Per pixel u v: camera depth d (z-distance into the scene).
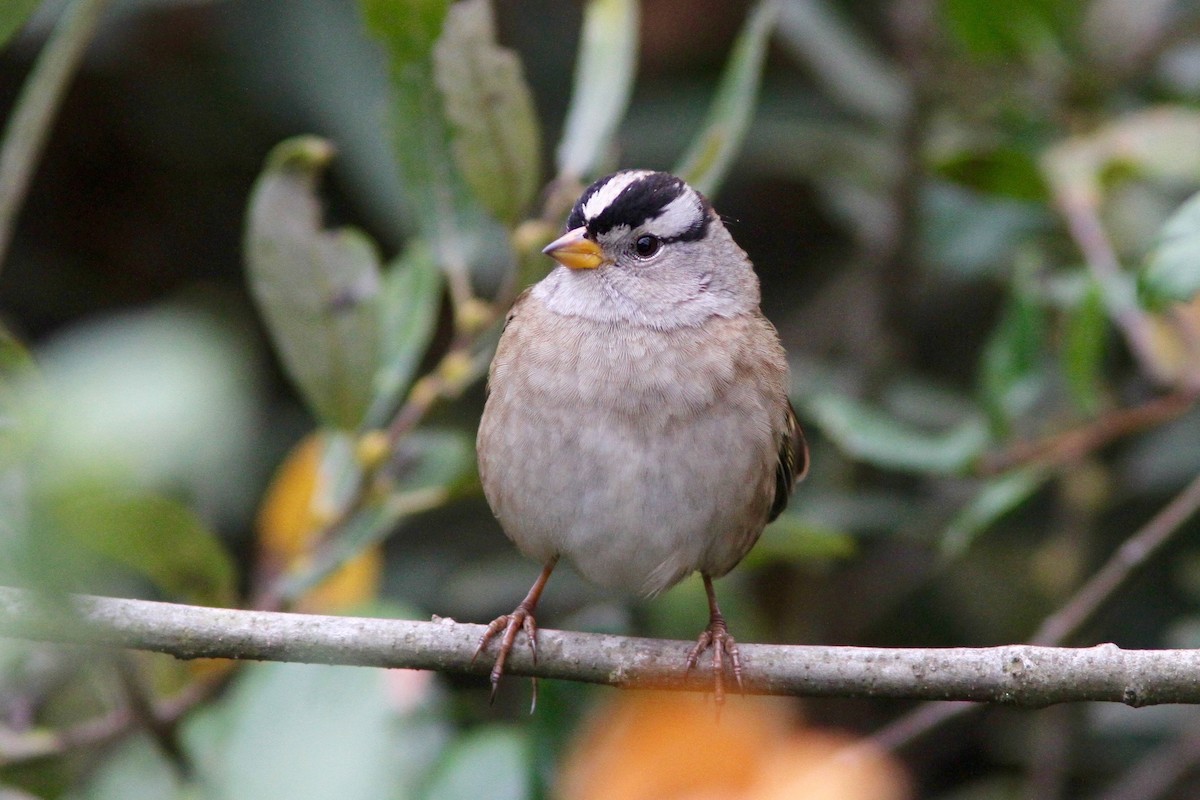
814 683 6.00
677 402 6.73
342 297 7.09
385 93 9.70
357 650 5.91
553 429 6.76
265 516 7.86
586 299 7.04
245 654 5.80
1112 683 5.70
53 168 10.27
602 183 7.40
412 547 10.02
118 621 5.68
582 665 6.23
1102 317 7.68
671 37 10.95
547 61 10.57
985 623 10.00
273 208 7.03
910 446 7.90
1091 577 9.84
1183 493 9.39
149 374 3.51
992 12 9.25
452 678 9.71
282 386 10.38
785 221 11.40
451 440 7.98
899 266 9.78
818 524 8.34
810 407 9.43
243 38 9.80
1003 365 7.89
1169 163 8.29
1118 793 8.91
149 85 10.05
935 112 9.74
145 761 7.23
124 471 3.50
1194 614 9.84
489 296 9.79
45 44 9.64
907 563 10.29
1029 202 8.64
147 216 10.44
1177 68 9.77
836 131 10.66
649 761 6.82
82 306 10.32
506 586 9.50
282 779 6.18
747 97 7.64
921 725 7.83
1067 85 9.54
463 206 7.52
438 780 7.13
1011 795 9.76
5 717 7.38
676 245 7.18
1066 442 7.81
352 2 9.82
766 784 6.79
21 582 3.79
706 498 6.77
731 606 8.63
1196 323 7.73
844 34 10.42
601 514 6.77
